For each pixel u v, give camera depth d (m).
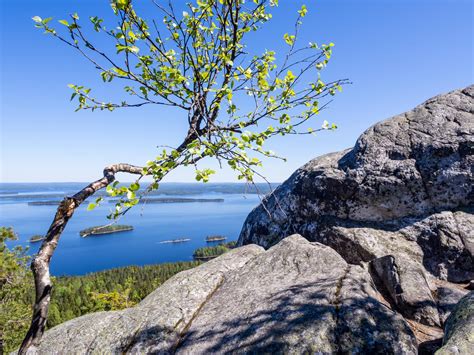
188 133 5.34
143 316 8.19
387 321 6.32
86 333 8.04
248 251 11.16
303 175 13.99
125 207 3.79
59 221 4.70
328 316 6.45
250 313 7.24
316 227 12.68
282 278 8.59
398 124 12.86
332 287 7.41
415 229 11.22
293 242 10.27
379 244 11.05
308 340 6.01
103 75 4.85
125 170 5.32
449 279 10.21
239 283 8.98
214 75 5.21
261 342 6.27
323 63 5.65
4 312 22.12
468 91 12.70
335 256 9.12
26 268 22.67
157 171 4.07
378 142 12.60
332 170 13.05
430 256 10.70
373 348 5.82
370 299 6.94
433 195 11.38
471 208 10.95
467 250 10.23
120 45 4.32
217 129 4.50
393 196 11.75
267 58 5.64
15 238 20.97
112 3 4.43
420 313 8.14
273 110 5.27
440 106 12.55
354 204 12.25
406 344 5.90
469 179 10.93
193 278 9.55
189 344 6.93
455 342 4.93
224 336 6.79
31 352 4.31
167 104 5.05
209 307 8.22
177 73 4.66
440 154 11.40
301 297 7.28
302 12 5.68
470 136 11.13
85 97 5.07
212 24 5.47
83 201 4.84
